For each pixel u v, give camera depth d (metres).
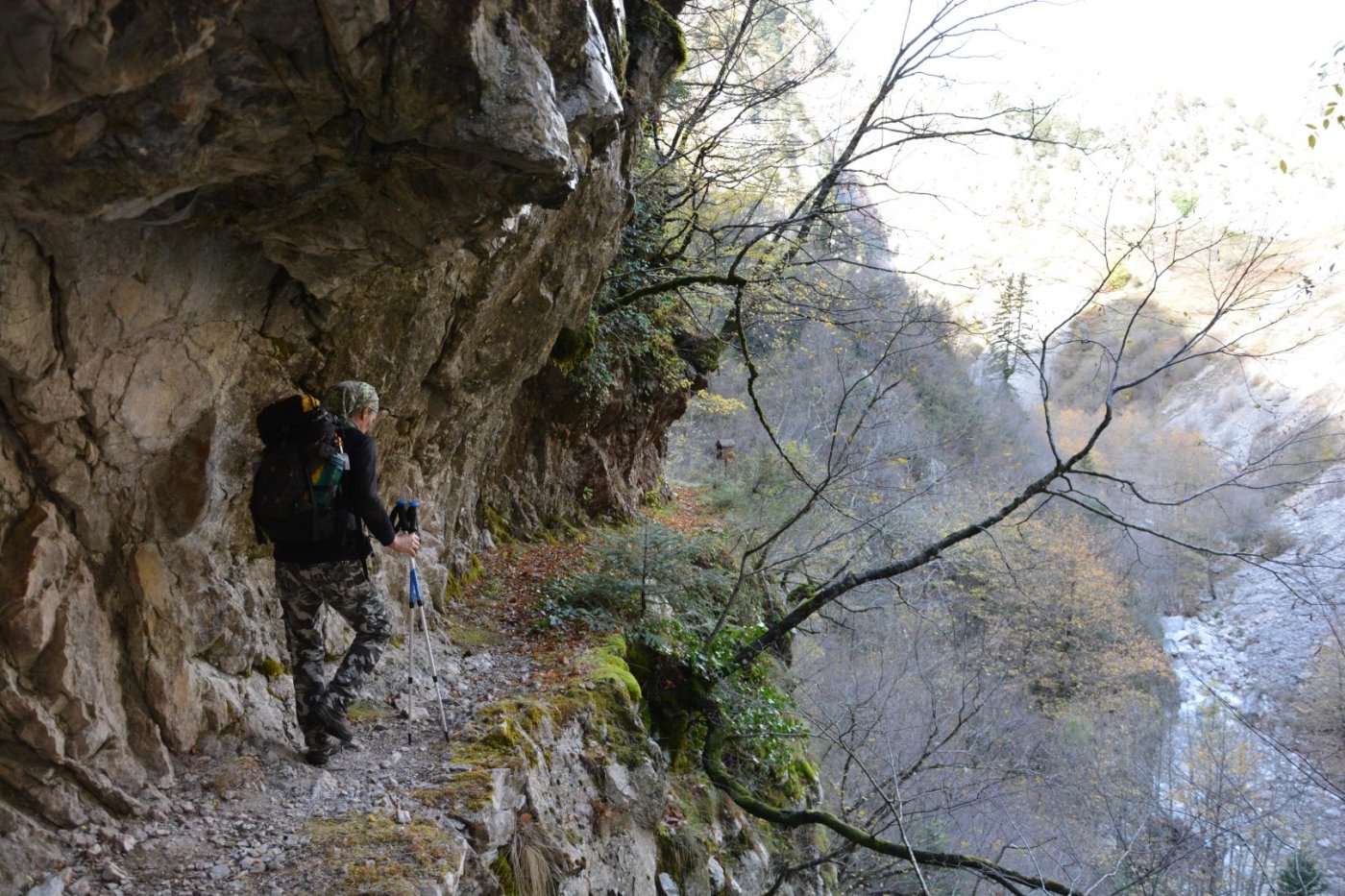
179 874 3.26
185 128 2.52
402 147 3.07
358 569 4.03
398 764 4.35
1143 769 15.57
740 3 11.12
